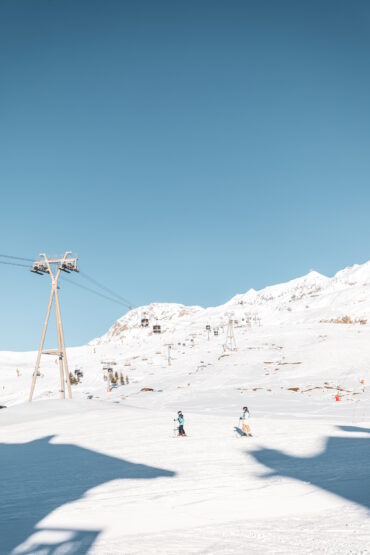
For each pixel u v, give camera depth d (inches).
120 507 456.8
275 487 517.7
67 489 572.1
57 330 2091.5
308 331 6368.1
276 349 5093.5
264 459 726.5
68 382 2090.3
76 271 2085.4
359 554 293.3
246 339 6456.7
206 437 1019.3
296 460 704.4
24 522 418.6
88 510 450.9
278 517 399.5
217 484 549.6
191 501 469.1
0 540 363.6
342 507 421.4
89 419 1465.3
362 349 4421.8
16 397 4820.4
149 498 490.6
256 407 2317.9
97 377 5502.0
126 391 4067.4
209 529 368.8
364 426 1179.3
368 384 3161.9
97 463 756.0
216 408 2349.9
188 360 5438.0
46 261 2073.1
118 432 1155.3
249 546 318.7
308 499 456.1
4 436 1235.2
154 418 1443.2
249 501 458.9
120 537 359.3
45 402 1920.5
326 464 657.0
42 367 7421.3
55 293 2081.7
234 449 840.3
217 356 5275.6
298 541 325.4
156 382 4328.3
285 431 1083.9
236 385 3597.4
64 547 337.7
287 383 3454.7
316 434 1018.7
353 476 559.8
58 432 1224.8
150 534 362.6
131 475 637.9
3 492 577.6
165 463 720.3
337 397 2566.4
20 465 789.2
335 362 4077.3
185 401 2893.7
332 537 332.5
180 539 343.6
